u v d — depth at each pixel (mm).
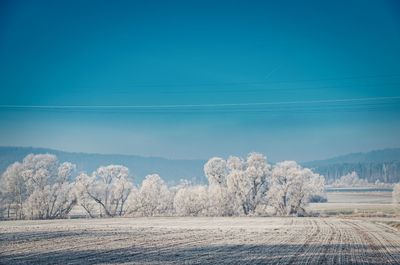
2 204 105938
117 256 32062
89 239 47094
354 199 187500
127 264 27844
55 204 107875
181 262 28734
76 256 32062
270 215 113062
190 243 42938
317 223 81938
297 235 53906
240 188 114312
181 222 86875
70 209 109438
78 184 108562
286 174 112312
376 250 37062
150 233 56688
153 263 28281
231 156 117688
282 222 85625
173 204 118250
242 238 49062
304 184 111000
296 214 111625
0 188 106000
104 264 27797
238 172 114562
